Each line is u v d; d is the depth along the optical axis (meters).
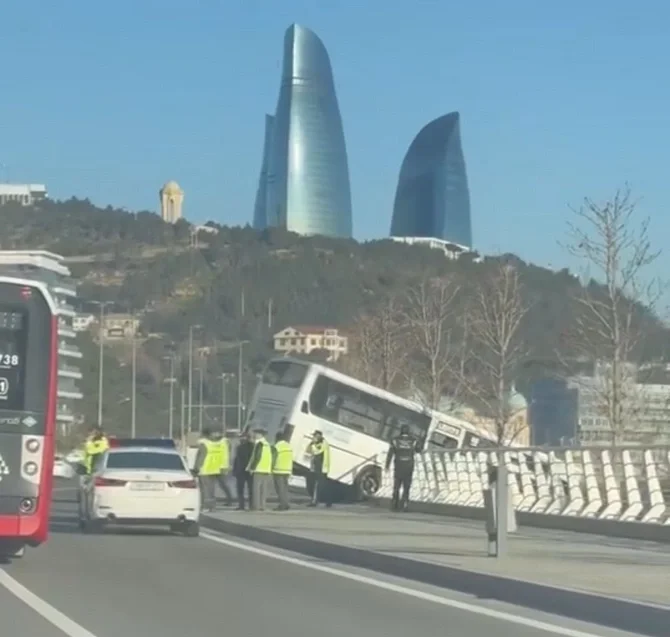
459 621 20.45
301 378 60.19
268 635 18.80
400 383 95.62
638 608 19.52
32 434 26.02
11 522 25.84
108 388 158.88
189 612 21.25
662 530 33.28
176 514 37.88
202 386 156.88
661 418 61.34
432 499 51.66
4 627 19.20
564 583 22.70
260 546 35.72
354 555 30.34
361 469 60.12
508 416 70.38
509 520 28.23
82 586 24.98
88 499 39.19
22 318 26.11
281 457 49.75
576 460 39.81
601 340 60.41
